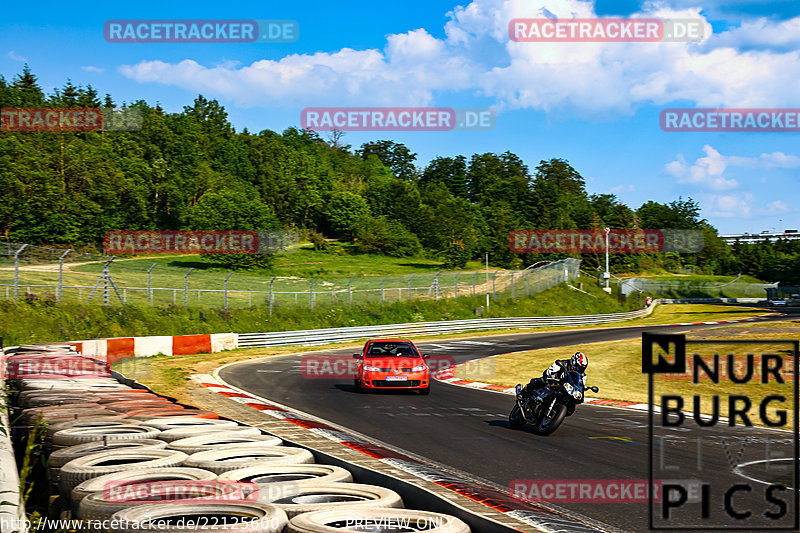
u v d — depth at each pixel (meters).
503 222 140.12
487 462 7.78
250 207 107.38
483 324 43.31
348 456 6.12
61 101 163.50
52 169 98.75
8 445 5.27
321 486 4.18
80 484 4.09
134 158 128.12
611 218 146.38
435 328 39.97
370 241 124.44
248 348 29.47
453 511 3.82
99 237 93.44
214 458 4.99
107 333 27.50
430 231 141.38
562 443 9.16
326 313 40.06
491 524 3.52
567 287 62.22
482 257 123.00
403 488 4.30
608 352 26.77
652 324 49.50
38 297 27.58
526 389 10.45
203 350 26.92
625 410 13.23
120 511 3.43
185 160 150.75
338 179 188.62
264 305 38.62
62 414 6.68
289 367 22.23
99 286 31.02
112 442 5.43
